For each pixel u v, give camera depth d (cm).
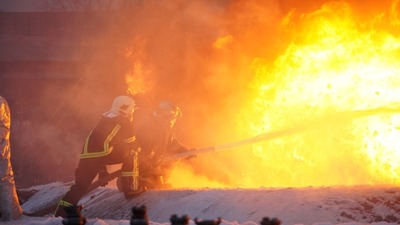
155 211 1296
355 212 1046
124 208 1411
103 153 1381
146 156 1510
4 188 1318
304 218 1061
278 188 1204
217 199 1221
